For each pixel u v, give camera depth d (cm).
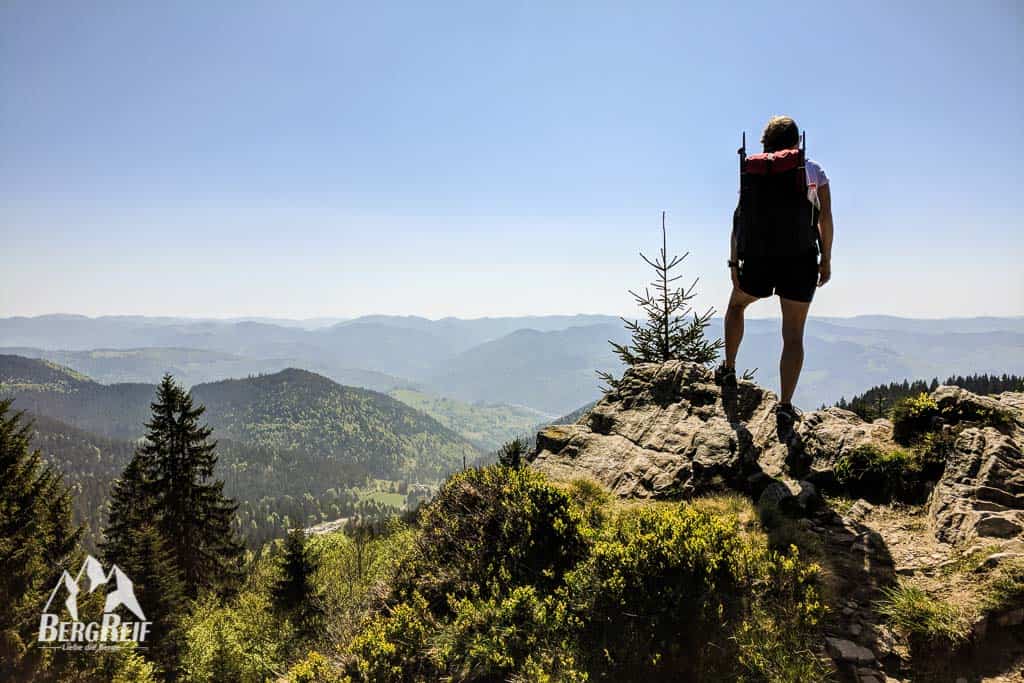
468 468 632
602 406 838
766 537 502
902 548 488
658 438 720
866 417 767
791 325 627
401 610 493
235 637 3144
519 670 416
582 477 684
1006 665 370
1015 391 759
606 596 435
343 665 498
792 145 600
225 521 4197
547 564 505
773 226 575
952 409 623
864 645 392
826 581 440
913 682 369
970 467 534
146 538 3628
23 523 3098
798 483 597
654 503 601
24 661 2406
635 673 400
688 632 405
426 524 596
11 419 3222
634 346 1914
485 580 507
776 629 397
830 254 599
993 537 458
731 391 758
